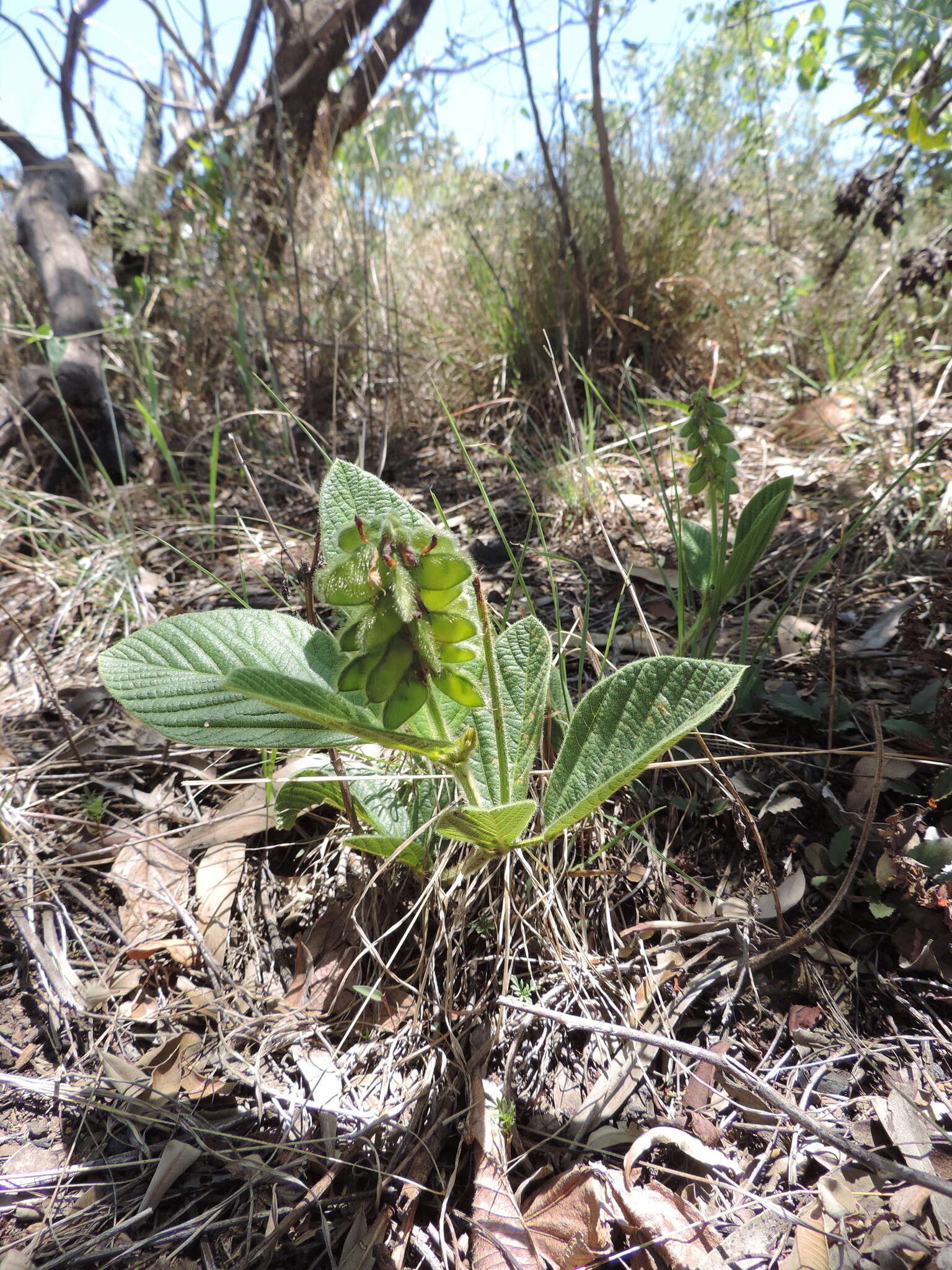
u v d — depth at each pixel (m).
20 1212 0.31
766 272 1.06
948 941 0.36
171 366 0.97
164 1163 0.32
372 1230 0.30
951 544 0.50
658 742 0.30
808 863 0.40
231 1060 0.35
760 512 0.46
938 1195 0.29
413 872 0.40
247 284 0.96
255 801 0.45
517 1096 0.33
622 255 0.93
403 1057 0.35
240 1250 0.29
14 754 0.50
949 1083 0.32
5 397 0.83
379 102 1.22
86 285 0.91
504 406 0.92
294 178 1.08
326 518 0.35
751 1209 0.29
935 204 1.01
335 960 0.38
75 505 0.78
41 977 0.39
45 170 0.97
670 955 0.37
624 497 0.72
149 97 1.09
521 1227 0.29
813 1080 0.32
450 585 0.25
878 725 0.35
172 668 0.31
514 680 0.37
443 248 1.13
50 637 0.61
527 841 0.32
